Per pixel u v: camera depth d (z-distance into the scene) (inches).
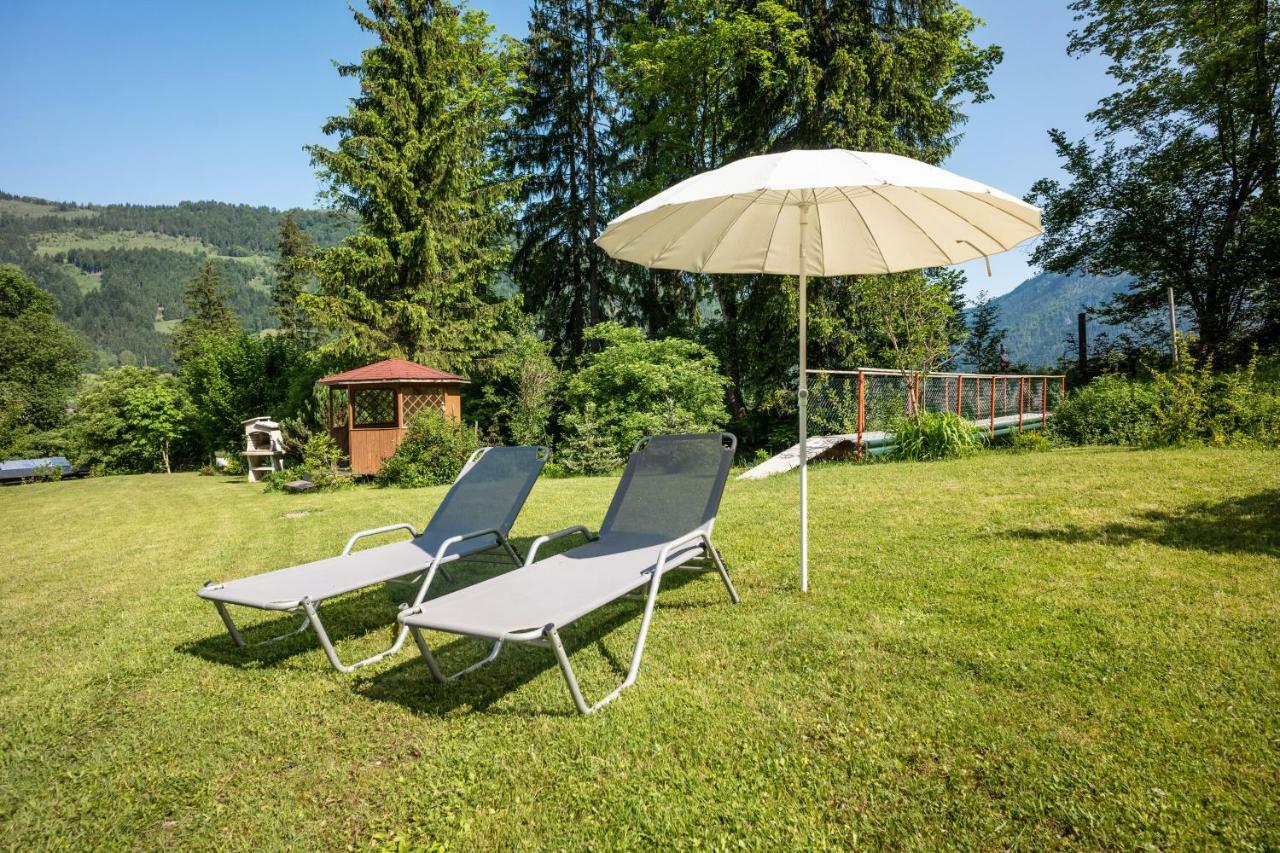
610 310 897.5
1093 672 105.8
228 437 965.8
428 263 723.4
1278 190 717.9
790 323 685.3
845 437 434.3
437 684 120.0
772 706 102.7
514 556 173.3
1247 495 222.4
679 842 74.2
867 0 657.6
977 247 155.9
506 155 885.8
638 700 107.7
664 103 818.8
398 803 84.8
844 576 165.8
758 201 151.6
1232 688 97.9
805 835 73.9
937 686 105.7
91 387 1537.9
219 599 124.6
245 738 103.6
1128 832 70.6
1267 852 66.1
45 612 178.5
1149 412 470.6
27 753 101.3
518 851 74.8
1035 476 293.0
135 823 83.5
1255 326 748.0
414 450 517.3
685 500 158.9
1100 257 863.1
